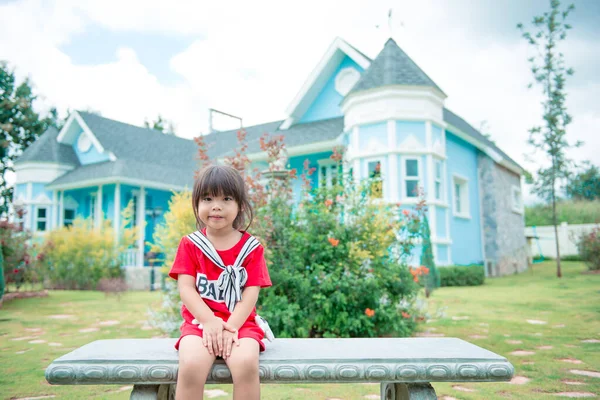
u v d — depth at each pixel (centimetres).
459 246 1509
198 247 214
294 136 1577
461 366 176
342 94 1622
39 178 2005
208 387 347
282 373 175
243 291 212
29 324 659
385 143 1262
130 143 2069
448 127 1423
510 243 1827
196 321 200
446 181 1458
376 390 330
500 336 509
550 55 1473
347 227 517
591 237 1478
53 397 309
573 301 809
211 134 2439
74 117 2028
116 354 186
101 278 1389
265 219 484
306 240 493
